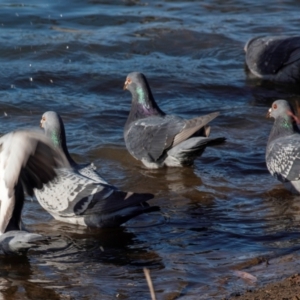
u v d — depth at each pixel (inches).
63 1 975.6
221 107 679.7
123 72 757.9
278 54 776.3
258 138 605.3
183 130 537.3
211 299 348.8
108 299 355.6
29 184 376.5
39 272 385.7
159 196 497.7
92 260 402.0
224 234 434.0
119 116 647.8
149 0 1015.0
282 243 419.5
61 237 429.4
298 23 952.9
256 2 1027.9
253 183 522.3
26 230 414.3
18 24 895.7
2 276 380.8
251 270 382.3
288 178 497.0
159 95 708.0
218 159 565.0
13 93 693.9
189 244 421.1
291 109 529.7
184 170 546.3
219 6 1007.6
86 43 828.6
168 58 819.4
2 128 609.9
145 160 549.0
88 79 735.1
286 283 356.8
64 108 661.3
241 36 891.4
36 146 345.1
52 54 799.7
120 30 886.4
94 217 432.8
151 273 383.9
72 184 432.5
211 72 782.5
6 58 789.2
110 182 523.2
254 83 762.8
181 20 935.7
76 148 577.3
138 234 434.9
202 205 481.1
